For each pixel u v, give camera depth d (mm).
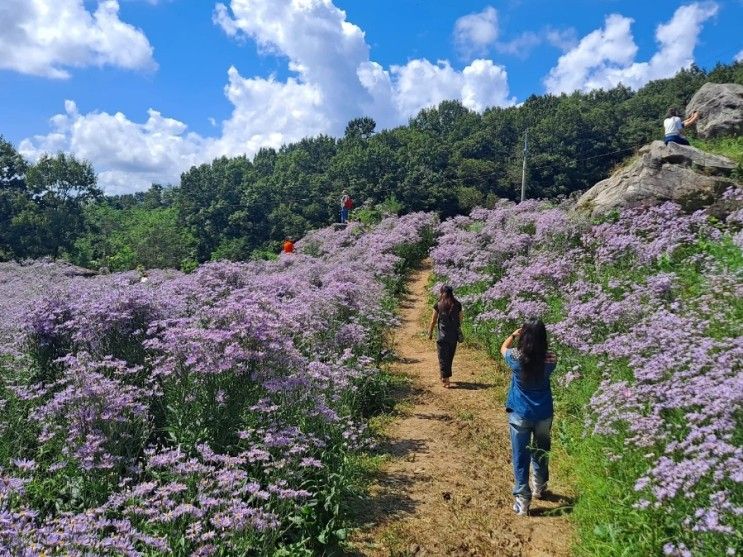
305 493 4711
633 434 5770
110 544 3486
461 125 122250
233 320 6477
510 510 5809
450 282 14781
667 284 8555
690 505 4297
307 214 95438
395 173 96625
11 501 4027
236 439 5664
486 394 9242
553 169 92938
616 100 119812
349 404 7680
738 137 17156
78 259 65375
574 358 8367
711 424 4949
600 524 5082
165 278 18031
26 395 5820
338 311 10133
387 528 5363
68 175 66375
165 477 4801
